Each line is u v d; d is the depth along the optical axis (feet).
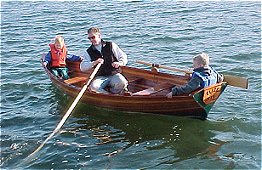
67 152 21.88
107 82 27.25
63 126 24.99
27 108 27.89
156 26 51.98
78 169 20.31
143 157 21.24
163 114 25.25
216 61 35.91
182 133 23.54
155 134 23.63
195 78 23.22
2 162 21.08
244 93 28.25
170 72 34.60
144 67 36.50
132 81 28.86
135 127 24.57
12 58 40.65
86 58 26.91
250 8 60.59
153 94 26.22
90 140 23.15
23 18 62.59
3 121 25.90
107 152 21.83
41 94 30.17
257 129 23.25
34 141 23.11
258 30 47.06
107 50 26.81
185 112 24.50
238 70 33.14
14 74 34.96
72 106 24.45
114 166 20.51
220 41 42.98
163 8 64.39
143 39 45.78
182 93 23.85
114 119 25.73
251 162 20.12
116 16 60.34
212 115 25.27
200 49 40.42
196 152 21.48
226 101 27.04
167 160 20.85
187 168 20.06
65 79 31.17
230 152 21.20
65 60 32.48
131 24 54.13
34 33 52.16
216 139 22.57
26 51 43.34
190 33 47.14
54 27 55.16
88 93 26.78
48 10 68.33
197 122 24.59
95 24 55.57
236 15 56.24
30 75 34.50
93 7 68.74
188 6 64.54
